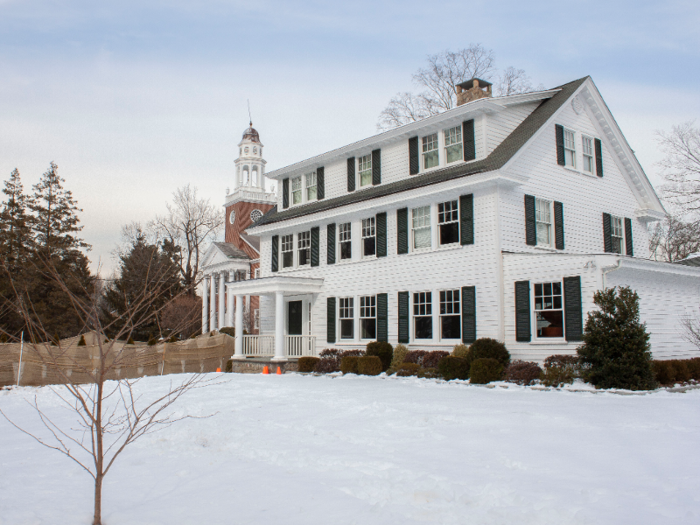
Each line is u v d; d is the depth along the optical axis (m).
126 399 15.70
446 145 23.00
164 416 12.54
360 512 5.79
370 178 26.08
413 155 23.92
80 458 8.93
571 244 22.31
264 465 7.94
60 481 7.48
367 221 24.78
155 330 42.34
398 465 7.56
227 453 8.88
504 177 19.39
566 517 5.46
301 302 28.08
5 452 9.62
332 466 7.68
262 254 30.50
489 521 5.48
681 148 36.97
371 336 24.22
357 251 24.91
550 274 18.27
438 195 21.56
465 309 20.36
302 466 7.82
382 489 6.52
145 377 22.30
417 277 22.19
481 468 7.36
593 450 8.28
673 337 19.44
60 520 5.83
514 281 19.19
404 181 24.05
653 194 25.94
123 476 7.63
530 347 18.59
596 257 17.17
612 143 24.86
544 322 18.75
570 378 16.33
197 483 7.08
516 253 19.19
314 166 29.05
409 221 22.69
